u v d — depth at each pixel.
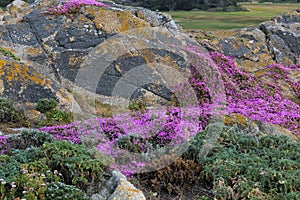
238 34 23.39
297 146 9.19
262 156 8.62
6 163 7.18
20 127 10.72
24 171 6.74
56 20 16.25
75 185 7.01
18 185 6.55
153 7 53.19
